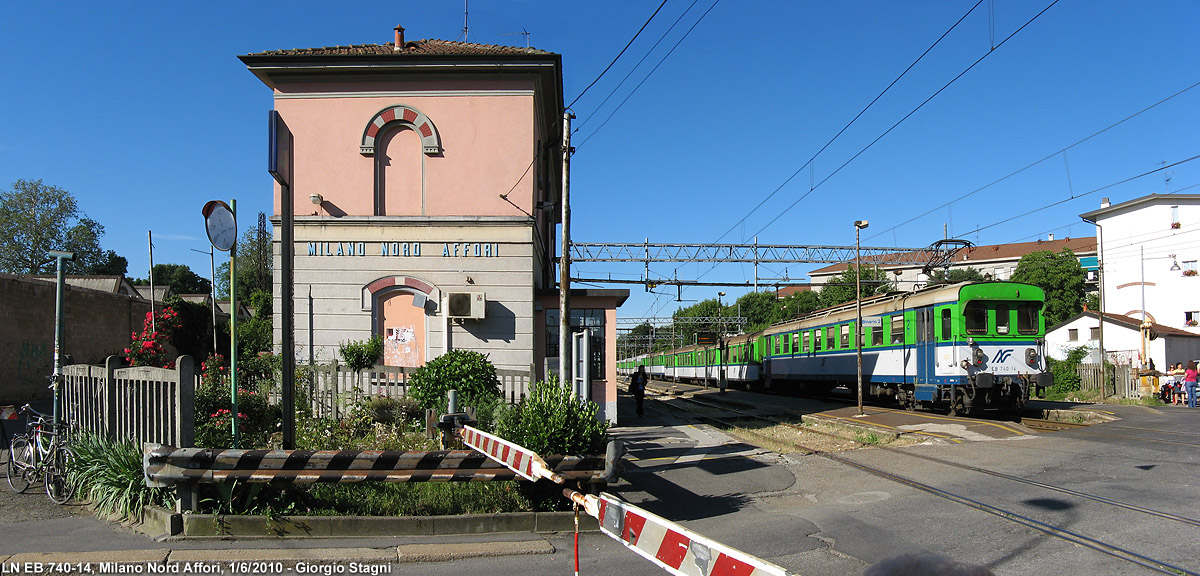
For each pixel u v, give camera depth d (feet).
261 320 78.95
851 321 77.41
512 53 51.96
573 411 25.26
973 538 21.52
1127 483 28.25
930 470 32.83
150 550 18.63
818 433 47.98
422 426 34.37
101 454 22.74
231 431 24.11
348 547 19.65
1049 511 24.20
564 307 39.75
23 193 163.22
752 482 31.50
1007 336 56.54
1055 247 214.69
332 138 52.54
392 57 51.49
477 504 22.70
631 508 11.79
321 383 39.52
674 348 184.65
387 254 51.31
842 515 25.17
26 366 67.56
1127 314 133.69
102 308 82.23
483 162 52.70
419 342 50.96
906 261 102.63
